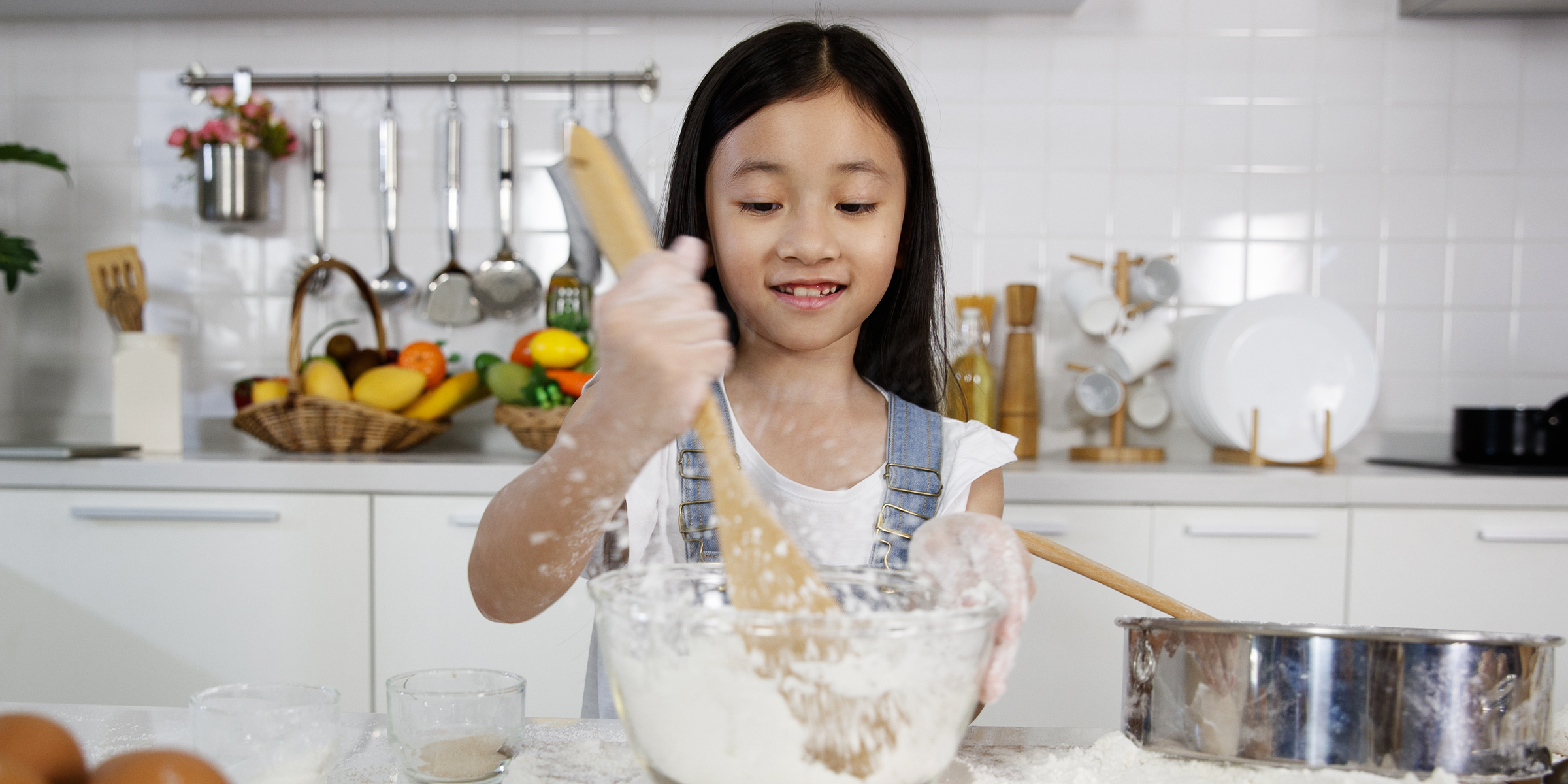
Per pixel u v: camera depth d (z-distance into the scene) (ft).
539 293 7.23
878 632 1.44
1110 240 7.24
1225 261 7.24
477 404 7.20
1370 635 1.83
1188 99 7.22
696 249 1.62
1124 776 1.91
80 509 5.60
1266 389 6.48
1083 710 5.62
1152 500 5.66
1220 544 5.66
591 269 7.13
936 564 1.93
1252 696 1.89
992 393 6.75
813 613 1.60
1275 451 6.46
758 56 2.69
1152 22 7.21
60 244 7.38
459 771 1.91
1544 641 1.79
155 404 6.51
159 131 7.36
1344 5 7.18
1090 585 5.64
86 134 7.36
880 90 2.78
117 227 7.36
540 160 7.30
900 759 1.48
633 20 7.25
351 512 5.64
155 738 2.09
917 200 3.12
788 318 2.66
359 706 5.63
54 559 5.65
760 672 1.45
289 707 1.79
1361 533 5.66
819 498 2.99
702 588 1.89
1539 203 7.19
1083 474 5.66
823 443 3.09
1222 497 5.66
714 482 1.69
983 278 7.26
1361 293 7.24
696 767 1.49
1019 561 1.83
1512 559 5.65
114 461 5.67
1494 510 5.66
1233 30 7.21
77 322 7.41
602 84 7.25
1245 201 7.23
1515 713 1.79
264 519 5.59
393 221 7.28
